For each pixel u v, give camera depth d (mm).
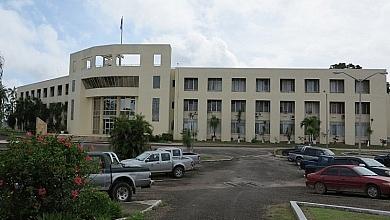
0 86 33125
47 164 9211
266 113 76188
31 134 9930
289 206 15453
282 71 75812
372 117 74250
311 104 76062
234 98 75812
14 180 9156
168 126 74562
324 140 74750
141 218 11547
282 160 44844
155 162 28500
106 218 10250
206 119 75750
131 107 76625
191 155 35844
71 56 86312
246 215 13438
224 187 23734
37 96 104938
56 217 9000
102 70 76938
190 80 76625
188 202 16812
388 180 19078
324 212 13570
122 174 16547
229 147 64812
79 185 9625
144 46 75750
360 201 17781
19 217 9156
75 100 82750
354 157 25953
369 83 74875
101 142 63000
